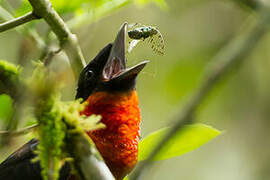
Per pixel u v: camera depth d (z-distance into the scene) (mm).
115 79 9188
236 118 18797
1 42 13180
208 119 18500
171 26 18672
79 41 11141
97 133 9047
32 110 6500
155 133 9133
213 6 19031
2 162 9977
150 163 9273
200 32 18797
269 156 18797
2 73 8281
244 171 18875
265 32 13430
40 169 9281
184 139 9117
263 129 18781
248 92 18672
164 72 18047
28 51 9992
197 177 19688
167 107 17672
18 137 7699
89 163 6246
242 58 13031
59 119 6465
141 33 9867
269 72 18453
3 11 9781
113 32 17641
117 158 9094
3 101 9258
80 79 9664
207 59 18281
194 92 11883
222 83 12836
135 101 9383
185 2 18672
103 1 10391
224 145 19484
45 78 6539
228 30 18828
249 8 14195
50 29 10039
